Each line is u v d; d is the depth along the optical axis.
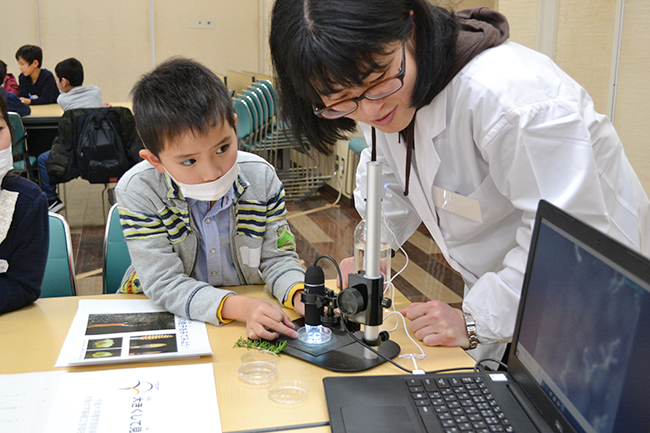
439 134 1.16
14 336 1.11
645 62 2.57
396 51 0.90
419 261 3.65
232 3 7.43
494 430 0.80
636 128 2.66
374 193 0.94
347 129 1.13
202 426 0.83
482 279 1.13
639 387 0.59
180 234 1.28
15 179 1.28
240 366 1.01
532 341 0.85
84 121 3.82
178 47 7.39
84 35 7.07
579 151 1.00
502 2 3.31
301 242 3.97
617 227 1.16
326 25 0.85
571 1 2.98
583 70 2.97
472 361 1.04
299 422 0.85
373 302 0.99
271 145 4.64
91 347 1.05
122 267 1.63
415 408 0.86
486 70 1.05
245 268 1.38
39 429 0.81
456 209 1.25
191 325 1.17
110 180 3.97
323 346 1.07
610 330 0.65
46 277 1.54
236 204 1.32
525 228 1.08
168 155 1.10
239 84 6.23
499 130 1.02
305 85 0.94
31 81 5.92
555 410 0.76
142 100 1.09
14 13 6.81
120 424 0.83
